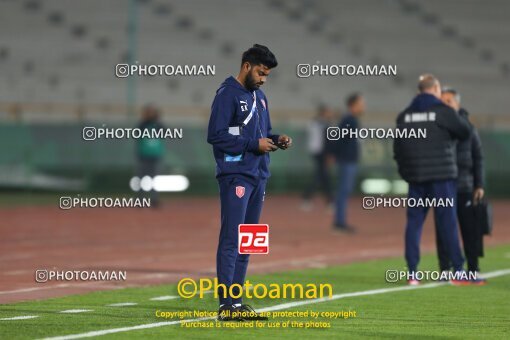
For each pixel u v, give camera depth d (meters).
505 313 31.14
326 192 91.56
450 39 143.75
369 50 138.38
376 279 40.59
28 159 101.62
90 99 122.75
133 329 26.70
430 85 39.41
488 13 148.12
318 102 130.50
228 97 28.45
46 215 79.19
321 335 26.27
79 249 53.53
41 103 118.44
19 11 126.44
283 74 131.12
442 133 39.03
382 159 104.81
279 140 28.78
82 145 101.88
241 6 136.00
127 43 128.12
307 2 140.12
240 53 132.00
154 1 131.50
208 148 107.69
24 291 35.91
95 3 129.38
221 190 28.70
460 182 39.78
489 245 58.62
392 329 27.45
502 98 141.62
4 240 58.28
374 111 132.00
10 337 25.09
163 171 105.75
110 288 36.84
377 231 69.00
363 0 142.50
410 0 146.00
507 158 114.94
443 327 27.98
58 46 125.56
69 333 25.84
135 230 66.88
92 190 102.06
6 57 123.25
